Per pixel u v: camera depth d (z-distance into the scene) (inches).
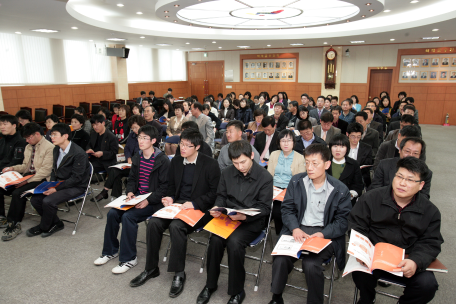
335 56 522.9
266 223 116.4
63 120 386.0
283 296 99.6
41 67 412.8
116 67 512.7
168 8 237.3
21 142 166.2
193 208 107.3
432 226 79.2
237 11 282.0
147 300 96.9
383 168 112.3
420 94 486.6
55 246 129.6
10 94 377.4
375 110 270.4
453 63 458.3
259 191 102.4
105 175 215.6
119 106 251.4
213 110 353.7
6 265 115.9
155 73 613.3
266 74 603.5
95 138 186.2
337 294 100.0
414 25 310.3
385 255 74.7
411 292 77.4
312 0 253.3
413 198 80.6
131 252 113.0
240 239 94.0
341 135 122.3
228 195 106.7
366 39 424.5
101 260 116.3
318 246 82.0
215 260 96.3
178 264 100.9
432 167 250.2
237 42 462.6
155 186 125.0
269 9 270.8
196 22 311.6
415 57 479.2
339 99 544.1
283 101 382.6
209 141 217.0
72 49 451.5
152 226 104.4
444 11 286.7
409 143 100.8
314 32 406.3
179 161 116.9
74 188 140.6
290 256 89.6
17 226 140.5
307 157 92.6
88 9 293.9
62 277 108.5
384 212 83.4
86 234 140.3
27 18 267.1
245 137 174.7
